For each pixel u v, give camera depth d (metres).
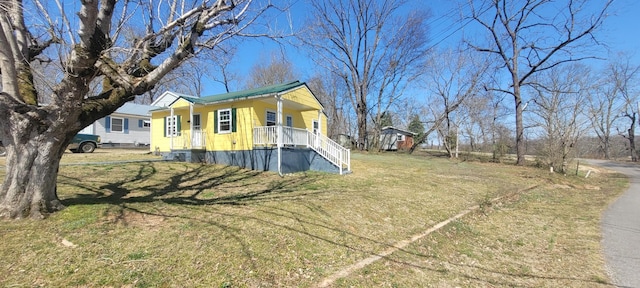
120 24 4.93
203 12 4.92
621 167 26.98
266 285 3.28
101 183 8.01
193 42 4.61
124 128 22.56
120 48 4.30
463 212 7.36
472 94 26.50
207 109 14.44
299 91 14.34
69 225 4.33
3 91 4.25
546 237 5.75
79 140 16.47
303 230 5.03
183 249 3.85
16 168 4.45
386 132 39.03
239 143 13.20
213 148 13.98
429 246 4.97
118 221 4.73
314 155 13.91
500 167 19.39
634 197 10.89
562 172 17.42
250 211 5.88
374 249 4.61
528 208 8.56
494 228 6.34
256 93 12.74
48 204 4.71
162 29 4.64
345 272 3.77
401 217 6.43
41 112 4.35
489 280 3.85
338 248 4.50
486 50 22.62
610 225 6.69
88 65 4.04
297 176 11.48
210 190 8.01
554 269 4.23
